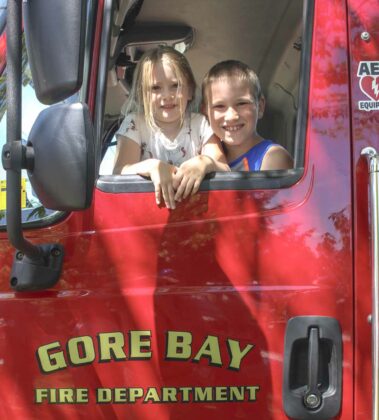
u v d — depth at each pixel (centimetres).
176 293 212
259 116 260
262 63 312
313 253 213
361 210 215
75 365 211
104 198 218
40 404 211
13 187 193
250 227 215
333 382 210
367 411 209
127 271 215
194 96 256
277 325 211
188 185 215
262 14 297
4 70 238
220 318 211
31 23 189
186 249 215
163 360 211
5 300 213
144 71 247
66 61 184
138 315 212
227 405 210
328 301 211
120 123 263
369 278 212
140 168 221
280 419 210
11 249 219
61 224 217
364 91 223
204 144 249
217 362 210
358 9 228
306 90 224
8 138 193
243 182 217
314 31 227
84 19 187
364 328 211
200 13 298
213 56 321
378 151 219
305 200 216
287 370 209
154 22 300
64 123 188
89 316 212
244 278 213
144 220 217
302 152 220
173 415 210
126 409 210
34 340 212
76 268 215
